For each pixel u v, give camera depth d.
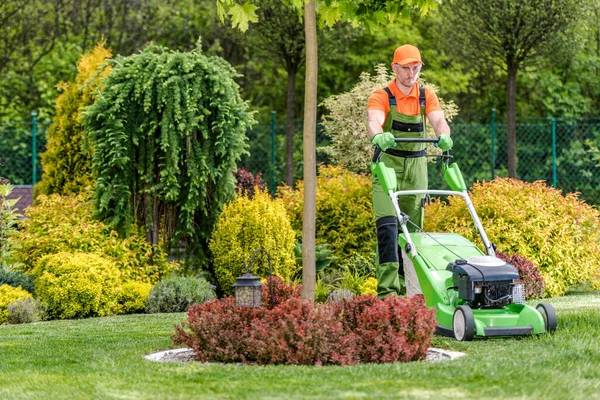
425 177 10.27
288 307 7.47
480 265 8.61
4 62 28.78
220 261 14.45
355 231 16.08
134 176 14.62
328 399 5.81
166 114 14.34
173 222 14.88
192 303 13.38
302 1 8.18
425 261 9.25
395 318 7.53
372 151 18.47
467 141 23.67
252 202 14.59
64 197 15.39
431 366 6.96
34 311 12.46
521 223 14.69
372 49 28.92
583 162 24.12
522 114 28.55
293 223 16.39
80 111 16.41
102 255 14.22
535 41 20.41
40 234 14.70
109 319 12.16
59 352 8.59
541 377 6.50
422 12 9.04
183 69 14.41
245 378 6.62
